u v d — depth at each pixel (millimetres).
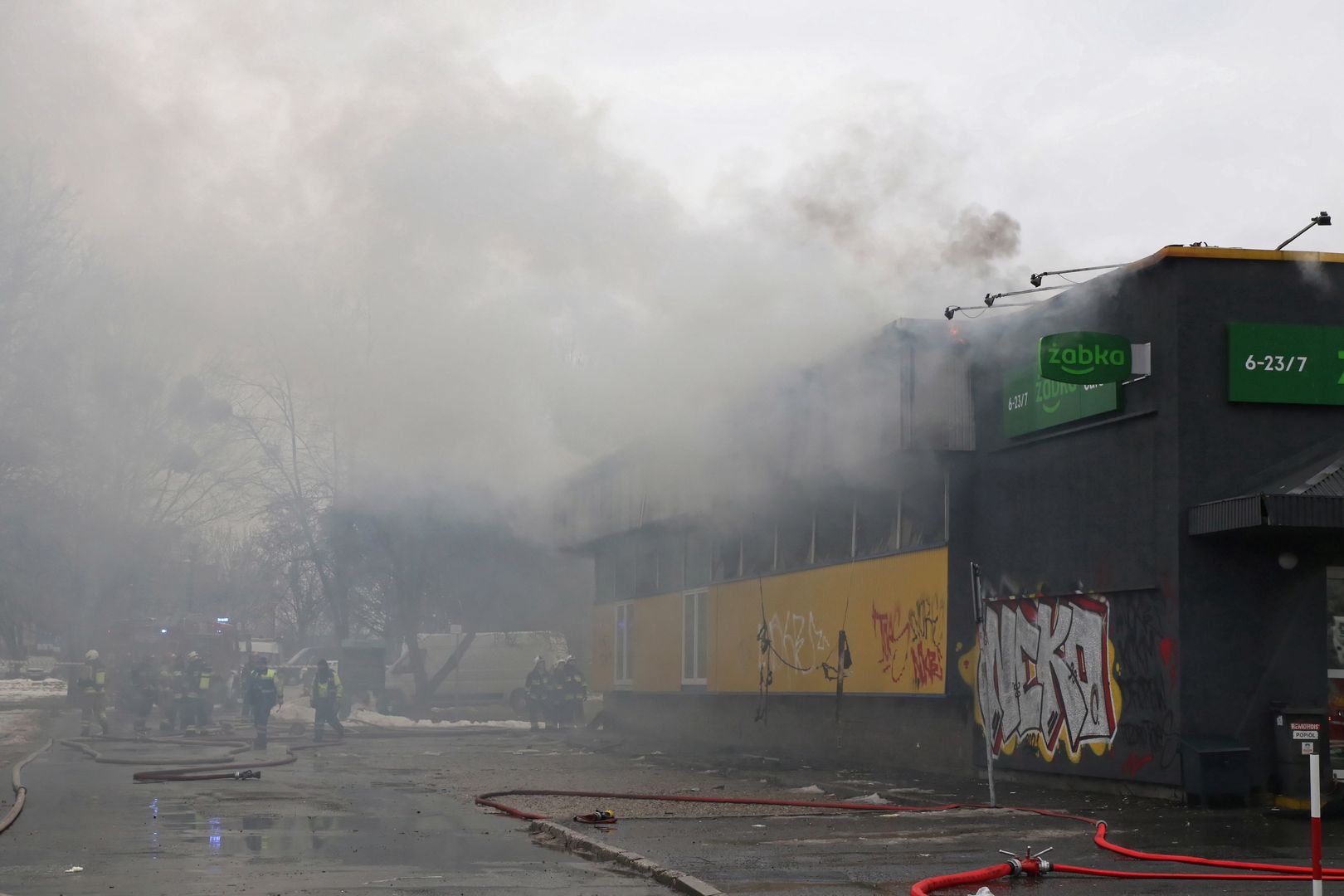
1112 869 9109
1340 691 13297
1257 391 13508
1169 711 13336
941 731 17266
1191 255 13617
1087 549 14828
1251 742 13117
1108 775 14188
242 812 13062
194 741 25406
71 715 36375
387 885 8570
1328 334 13680
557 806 13594
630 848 10273
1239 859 9555
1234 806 12820
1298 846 10289
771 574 22625
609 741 26516
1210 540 13344
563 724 32906
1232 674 13211
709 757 21406
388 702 39938
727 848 10281
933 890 8188
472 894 8219
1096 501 14727
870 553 19375
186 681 29250
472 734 29438
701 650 25672
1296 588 13367
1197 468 13406
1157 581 13633
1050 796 14297
